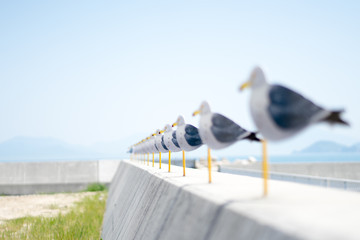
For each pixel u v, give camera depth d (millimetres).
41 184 32531
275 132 4109
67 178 33094
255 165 31500
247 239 3307
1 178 31828
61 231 14672
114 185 24359
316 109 3744
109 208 17891
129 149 29141
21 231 16062
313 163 30500
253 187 5559
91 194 30250
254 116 4398
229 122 5719
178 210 5449
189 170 10922
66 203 25703
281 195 4609
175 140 8953
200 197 4785
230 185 5926
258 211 3605
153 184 8461
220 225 3924
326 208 3686
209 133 6000
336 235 2697
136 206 9477
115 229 11602
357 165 30391
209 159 6523
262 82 4309
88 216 18688
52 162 33094
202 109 6391
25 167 32469
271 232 3037
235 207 3855
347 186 11906
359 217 3246
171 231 5301
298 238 2738
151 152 14836
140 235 7227
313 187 5445
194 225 4570
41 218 19125
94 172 33656
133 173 14438
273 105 4023
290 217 3303
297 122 3809
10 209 23375
